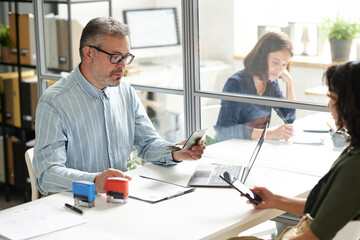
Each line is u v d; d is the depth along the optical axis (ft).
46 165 7.44
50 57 11.91
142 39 12.37
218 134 9.71
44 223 6.08
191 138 7.63
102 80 7.84
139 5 12.08
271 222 9.12
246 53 9.25
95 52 7.76
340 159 5.77
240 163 8.53
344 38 8.27
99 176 6.98
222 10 9.37
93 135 8.05
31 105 13.52
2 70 15.48
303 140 8.79
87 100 8.01
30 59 13.28
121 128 8.38
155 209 6.54
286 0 8.71
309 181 7.63
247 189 6.77
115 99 8.39
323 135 8.59
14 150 13.96
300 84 8.77
